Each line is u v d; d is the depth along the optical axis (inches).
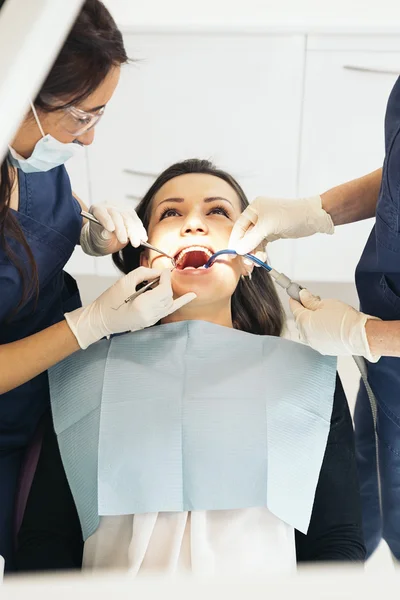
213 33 95.8
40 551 54.1
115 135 102.7
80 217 63.6
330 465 57.2
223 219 64.7
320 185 104.7
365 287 61.5
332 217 65.3
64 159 51.3
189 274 60.8
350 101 99.3
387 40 95.5
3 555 57.9
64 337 56.4
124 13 95.0
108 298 56.8
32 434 64.2
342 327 56.1
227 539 53.6
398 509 62.0
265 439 55.4
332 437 58.1
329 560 53.2
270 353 59.2
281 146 102.3
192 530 53.5
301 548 56.2
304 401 57.5
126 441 55.7
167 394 56.7
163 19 94.9
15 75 34.7
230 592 30.5
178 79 98.9
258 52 96.7
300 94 99.0
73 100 46.8
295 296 60.9
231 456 54.9
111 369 58.7
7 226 56.1
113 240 64.6
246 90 99.1
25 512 56.7
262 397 56.7
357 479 58.0
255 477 54.8
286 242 109.0
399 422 59.2
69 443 57.6
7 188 53.7
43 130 49.0
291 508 54.6
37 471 58.4
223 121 101.1
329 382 58.9
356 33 95.0
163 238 64.1
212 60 97.5
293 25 94.5
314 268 110.7
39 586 30.8
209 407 56.1
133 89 99.7
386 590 30.2
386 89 98.3
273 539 53.9
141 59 96.0
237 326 68.9
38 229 59.4
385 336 54.6
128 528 55.2
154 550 53.7
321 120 100.7
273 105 99.8
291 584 30.6
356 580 30.7
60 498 56.8
